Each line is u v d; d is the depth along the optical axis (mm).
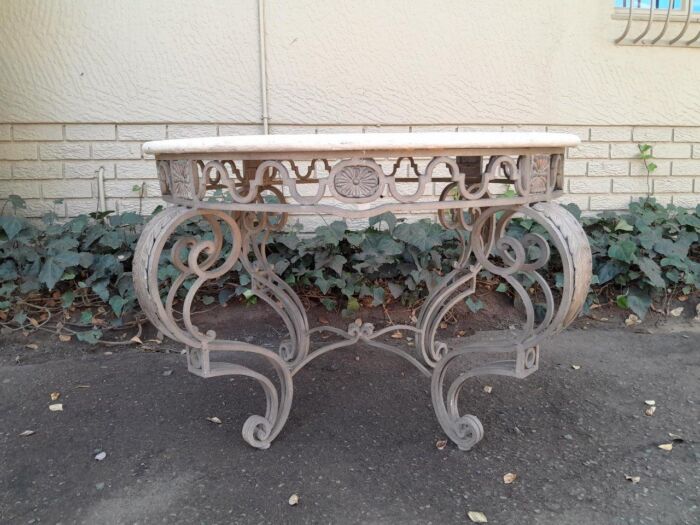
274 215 2477
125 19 3154
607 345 2770
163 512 1495
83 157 3252
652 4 3410
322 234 2988
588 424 1970
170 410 2064
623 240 3061
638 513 1489
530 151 1499
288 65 3291
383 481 1626
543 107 3529
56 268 2748
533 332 1675
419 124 3441
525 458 1753
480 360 2568
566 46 3488
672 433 1903
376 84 3371
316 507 1509
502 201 1492
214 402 2129
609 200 3703
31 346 2693
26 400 2146
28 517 1490
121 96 3219
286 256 3006
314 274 2953
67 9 3105
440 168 3494
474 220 2186
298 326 2330
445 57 3396
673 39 3562
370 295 3121
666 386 2277
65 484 1628
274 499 1542
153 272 1572
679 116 3678
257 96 3303
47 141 3217
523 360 1629
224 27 3223
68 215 3289
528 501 1539
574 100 3555
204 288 3055
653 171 3703
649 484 1616
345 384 2291
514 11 3406
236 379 2336
